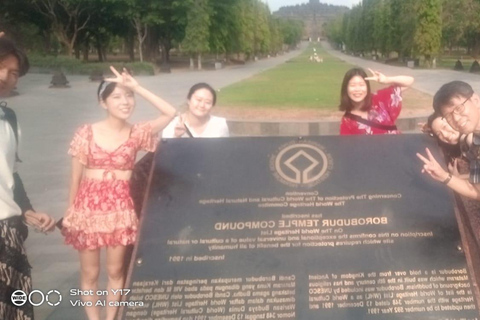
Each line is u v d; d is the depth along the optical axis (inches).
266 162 126.3
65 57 1491.1
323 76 1170.0
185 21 1664.6
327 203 120.2
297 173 124.3
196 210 120.3
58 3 1581.0
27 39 1711.4
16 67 120.3
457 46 2640.3
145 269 113.7
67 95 902.4
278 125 472.1
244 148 128.7
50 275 199.9
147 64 1405.0
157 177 125.0
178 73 1526.8
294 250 115.0
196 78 1293.1
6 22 1594.5
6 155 119.9
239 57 2454.5
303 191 122.1
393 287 110.5
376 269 112.3
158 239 117.1
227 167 126.0
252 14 2252.7
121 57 2389.3
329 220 118.1
